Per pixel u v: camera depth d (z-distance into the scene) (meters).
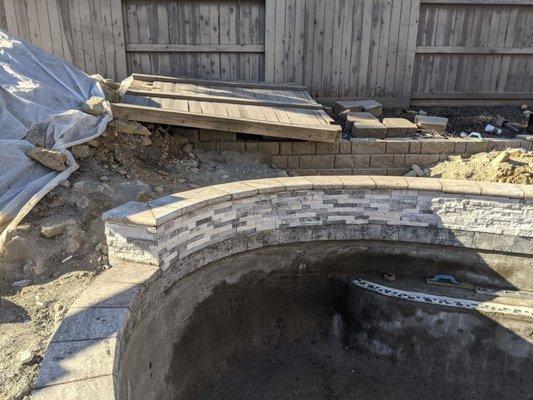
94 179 4.25
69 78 5.06
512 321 4.21
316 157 5.54
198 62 6.50
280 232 4.30
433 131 5.96
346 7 6.39
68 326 2.59
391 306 4.40
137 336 2.99
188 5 6.21
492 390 4.31
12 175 3.83
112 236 3.33
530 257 4.41
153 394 3.31
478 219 4.34
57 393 2.17
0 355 2.60
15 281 3.25
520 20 6.79
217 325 4.19
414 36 6.61
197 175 4.97
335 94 6.80
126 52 6.33
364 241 4.57
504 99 7.17
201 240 3.76
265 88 6.41
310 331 4.70
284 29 6.42
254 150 5.49
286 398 4.17
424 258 4.62
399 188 4.33
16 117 4.21
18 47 4.91
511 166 4.79
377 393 4.27
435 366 4.41
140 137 4.98
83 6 6.04
